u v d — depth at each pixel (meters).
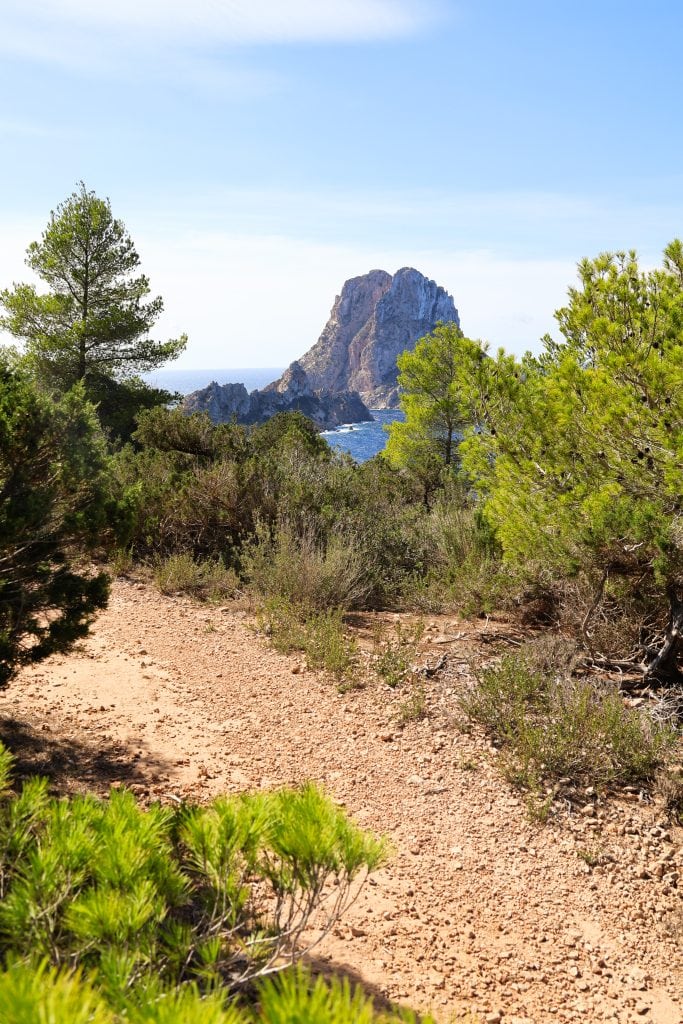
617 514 6.54
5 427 5.15
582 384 6.69
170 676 7.68
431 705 7.02
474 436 8.00
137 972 1.84
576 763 5.78
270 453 17.02
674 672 7.33
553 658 7.57
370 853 2.35
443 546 11.77
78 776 5.16
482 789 5.60
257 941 2.54
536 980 3.66
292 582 10.45
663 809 5.39
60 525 5.38
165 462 15.04
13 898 2.05
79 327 24.03
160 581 11.03
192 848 2.47
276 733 6.51
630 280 6.98
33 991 0.95
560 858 4.82
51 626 5.57
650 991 3.67
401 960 3.68
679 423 6.15
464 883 4.52
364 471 17.39
